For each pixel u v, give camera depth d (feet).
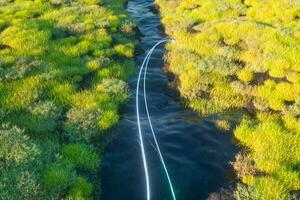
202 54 65.98
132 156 42.93
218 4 85.61
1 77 52.70
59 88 51.80
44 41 65.21
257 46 64.49
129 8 95.76
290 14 76.43
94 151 42.50
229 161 42.06
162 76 61.31
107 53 64.59
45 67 56.34
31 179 34.60
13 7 81.20
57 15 78.18
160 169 41.16
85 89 53.47
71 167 38.19
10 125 43.88
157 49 71.51
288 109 49.88
